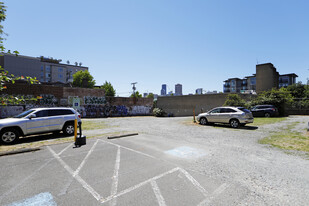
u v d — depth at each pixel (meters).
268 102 21.98
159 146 6.92
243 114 11.47
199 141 7.80
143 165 4.82
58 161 5.17
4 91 17.11
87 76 60.72
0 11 10.34
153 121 17.86
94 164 4.91
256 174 4.14
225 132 10.06
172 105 31.30
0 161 5.18
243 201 3.01
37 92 19.19
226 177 3.99
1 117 16.70
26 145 7.05
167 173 4.25
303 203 2.93
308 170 4.36
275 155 5.60
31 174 4.23
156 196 3.19
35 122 8.22
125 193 3.31
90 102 23.69
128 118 22.70
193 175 4.12
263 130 10.45
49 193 3.32
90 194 3.28
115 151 6.22
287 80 57.75
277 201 2.99
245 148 6.50
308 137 8.15
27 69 54.16
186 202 2.99
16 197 3.18
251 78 64.44
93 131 10.85
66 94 21.53
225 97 24.62
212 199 3.08
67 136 9.20
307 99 22.70
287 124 12.90
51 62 74.19
